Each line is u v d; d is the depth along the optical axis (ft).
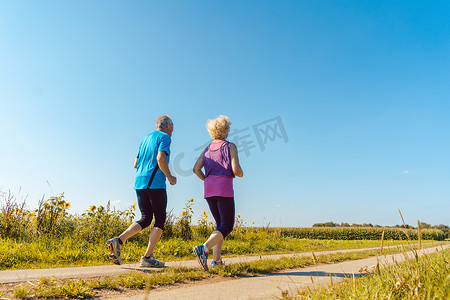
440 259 12.48
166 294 9.30
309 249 28.99
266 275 12.89
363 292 7.88
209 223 34.53
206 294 9.33
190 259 18.88
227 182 13.41
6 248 16.40
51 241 20.44
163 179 14.23
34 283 10.02
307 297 8.00
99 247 19.58
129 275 11.21
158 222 14.10
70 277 11.12
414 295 7.25
